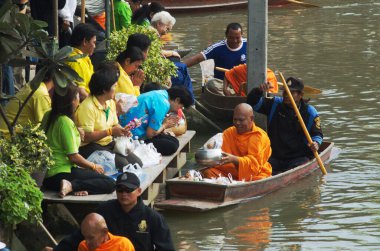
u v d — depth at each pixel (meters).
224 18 75.88
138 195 21.69
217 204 29.72
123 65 31.80
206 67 44.25
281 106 34.38
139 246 21.67
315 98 45.81
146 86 33.16
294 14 75.69
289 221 29.11
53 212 26.23
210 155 30.62
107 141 28.45
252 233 28.11
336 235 27.89
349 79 50.19
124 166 27.92
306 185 32.75
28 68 36.34
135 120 28.27
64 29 36.53
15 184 23.31
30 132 24.83
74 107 26.47
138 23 46.06
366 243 27.19
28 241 24.23
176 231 28.30
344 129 40.25
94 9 46.00
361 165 35.12
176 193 30.05
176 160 32.19
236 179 31.44
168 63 36.91
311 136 34.41
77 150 26.41
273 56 56.78
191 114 40.69
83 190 26.25
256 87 36.50
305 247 26.92
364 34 65.06
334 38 63.41
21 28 24.02
